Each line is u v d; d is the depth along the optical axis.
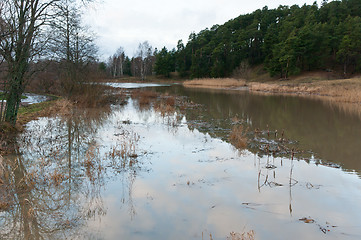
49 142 9.02
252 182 5.93
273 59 54.34
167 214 4.56
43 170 6.43
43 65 10.69
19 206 4.84
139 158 7.50
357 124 13.17
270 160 7.55
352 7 66.81
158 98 25.34
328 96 29.14
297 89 35.16
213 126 12.38
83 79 17.30
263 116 15.58
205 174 6.37
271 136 10.55
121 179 6.03
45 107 16.73
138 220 4.38
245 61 63.22
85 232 4.05
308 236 3.96
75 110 16.08
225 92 35.59
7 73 9.30
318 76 49.91
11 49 8.90
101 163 7.04
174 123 12.81
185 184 5.77
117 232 4.04
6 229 4.16
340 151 8.52
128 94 28.94
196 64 75.00
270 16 77.06
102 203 4.95
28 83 10.39
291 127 12.39
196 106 19.98
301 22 63.75
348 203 4.99
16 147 8.30
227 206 4.84
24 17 9.32
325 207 4.84
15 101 10.13
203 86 51.22
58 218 4.45
